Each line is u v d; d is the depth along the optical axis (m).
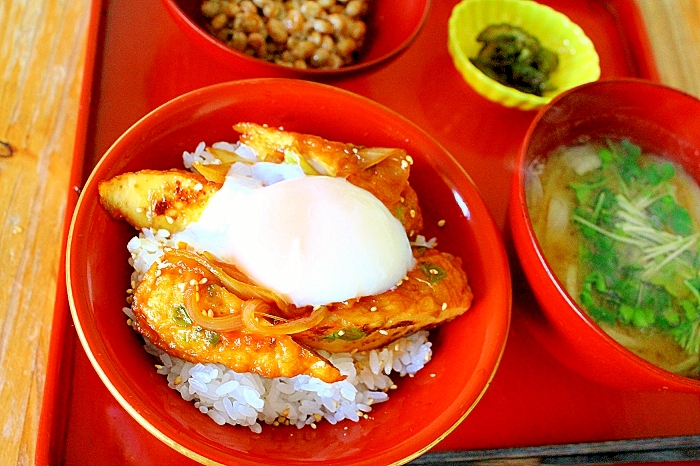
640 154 0.27
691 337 0.24
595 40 0.34
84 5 0.30
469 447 0.23
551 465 0.23
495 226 0.25
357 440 0.21
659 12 0.36
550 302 0.23
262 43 0.29
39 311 0.24
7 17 0.29
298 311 0.22
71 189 0.24
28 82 0.28
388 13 0.31
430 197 0.26
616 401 0.25
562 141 0.26
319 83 0.25
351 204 0.22
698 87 0.34
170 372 0.22
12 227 0.25
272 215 0.22
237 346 0.21
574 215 0.25
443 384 0.23
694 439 0.24
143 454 0.21
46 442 0.20
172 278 0.21
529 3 0.32
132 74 0.28
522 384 0.25
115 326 0.21
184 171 0.24
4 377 0.23
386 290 0.22
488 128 0.30
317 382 0.23
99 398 0.22
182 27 0.27
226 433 0.21
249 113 0.25
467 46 0.31
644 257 0.25
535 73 0.31
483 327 0.23
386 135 0.26
